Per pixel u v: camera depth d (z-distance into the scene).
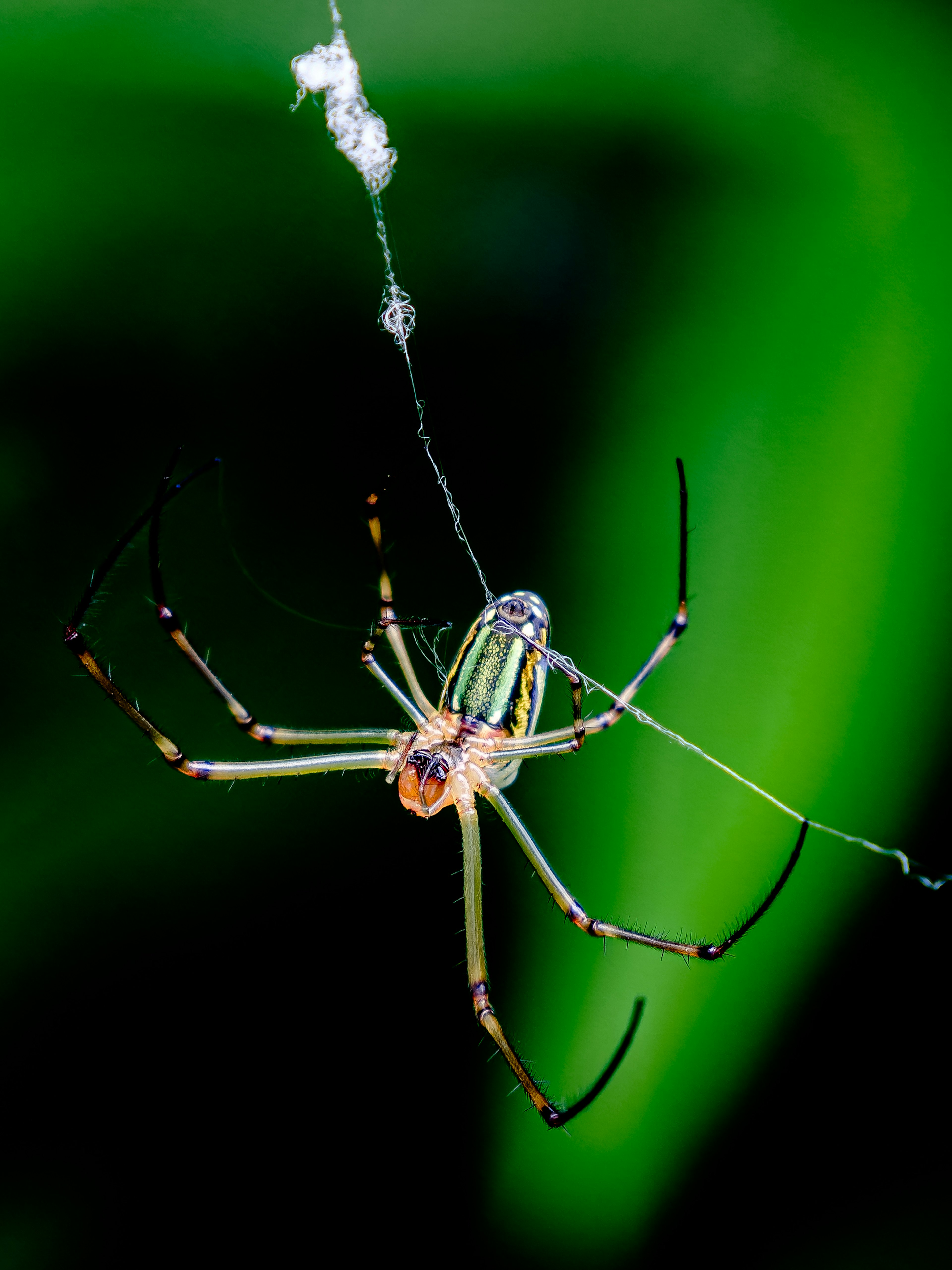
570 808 0.21
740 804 0.21
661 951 0.21
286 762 0.21
